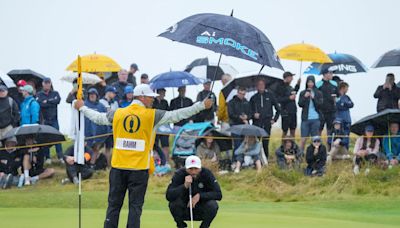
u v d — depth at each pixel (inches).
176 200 959.6
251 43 828.6
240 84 1829.5
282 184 1643.7
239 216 1226.6
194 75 1998.0
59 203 1464.1
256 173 1678.2
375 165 1686.8
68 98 1811.0
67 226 1061.1
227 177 1692.9
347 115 1888.5
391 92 1863.9
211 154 1748.3
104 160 1777.8
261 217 1215.6
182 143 1752.0
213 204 951.0
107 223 866.8
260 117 1775.3
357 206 1461.6
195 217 965.8
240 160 1727.4
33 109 1788.9
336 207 1457.9
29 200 1488.7
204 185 955.3
